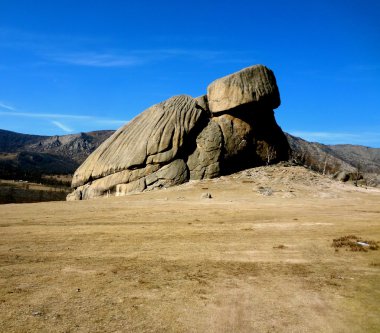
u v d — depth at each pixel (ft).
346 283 43.32
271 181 196.03
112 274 46.65
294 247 63.87
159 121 217.77
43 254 57.98
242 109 225.35
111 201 153.79
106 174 222.28
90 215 106.32
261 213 111.14
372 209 122.52
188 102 226.99
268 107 235.40
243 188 182.70
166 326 31.04
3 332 29.32
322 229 83.05
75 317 32.58
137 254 58.44
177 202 144.36
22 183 508.94
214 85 232.12
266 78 227.40
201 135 217.97
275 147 240.53
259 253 59.26
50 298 37.47
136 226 87.20
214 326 31.24
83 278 44.75
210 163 211.20
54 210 117.70
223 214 109.09
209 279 44.80
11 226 86.58
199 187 188.96
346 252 59.82
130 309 34.68
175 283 43.01
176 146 209.15
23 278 44.52
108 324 31.19
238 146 221.25
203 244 66.54
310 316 33.53
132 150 215.51
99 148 242.99
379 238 71.97
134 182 209.05
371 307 35.63
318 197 164.04
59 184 580.71
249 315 33.65
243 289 40.96
